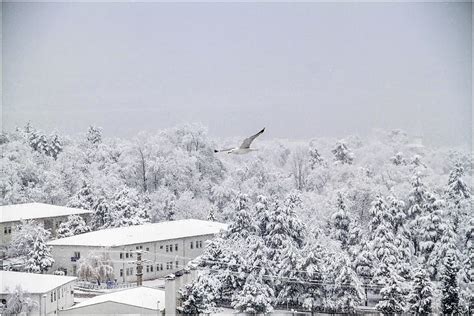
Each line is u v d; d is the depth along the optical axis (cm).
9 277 2144
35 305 2038
